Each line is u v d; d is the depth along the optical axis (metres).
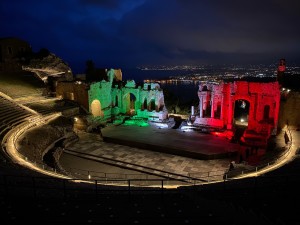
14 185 14.99
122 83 57.12
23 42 64.50
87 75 63.62
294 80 47.72
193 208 13.60
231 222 11.84
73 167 33.94
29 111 41.03
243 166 29.34
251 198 14.36
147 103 52.69
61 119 43.47
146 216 12.66
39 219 12.16
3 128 33.34
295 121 41.62
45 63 61.88
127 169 33.56
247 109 66.56
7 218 12.23
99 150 39.03
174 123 52.12
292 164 24.30
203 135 43.84
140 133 45.09
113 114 55.19
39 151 32.16
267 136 40.25
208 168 33.09
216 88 44.72
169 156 37.09
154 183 29.34
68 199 14.80
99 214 12.81
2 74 51.16
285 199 14.08
